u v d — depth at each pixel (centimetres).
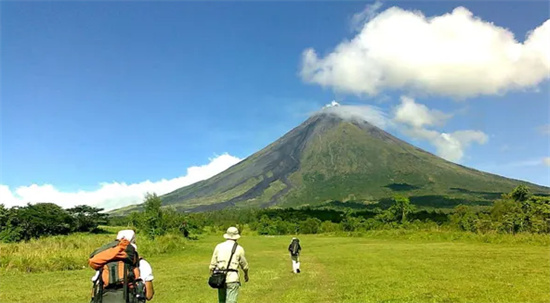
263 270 2942
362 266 2952
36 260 3047
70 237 6856
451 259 3266
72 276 2662
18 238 7062
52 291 2033
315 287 2028
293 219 12888
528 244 5034
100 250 777
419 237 6606
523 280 2106
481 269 2588
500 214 8475
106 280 756
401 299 1634
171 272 2861
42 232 7631
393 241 6481
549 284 1981
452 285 1966
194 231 9175
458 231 7238
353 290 1888
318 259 3712
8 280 2461
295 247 2686
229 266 1111
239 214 17675
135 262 789
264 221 11844
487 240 5572
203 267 3219
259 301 1661
